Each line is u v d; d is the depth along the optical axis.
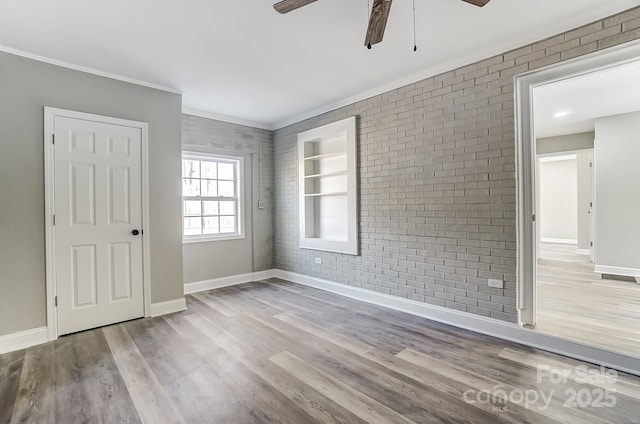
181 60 2.79
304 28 2.31
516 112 2.53
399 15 2.16
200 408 1.73
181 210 3.49
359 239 3.79
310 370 2.13
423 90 3.10
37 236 2.63
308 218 4.59
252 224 4.87
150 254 3.26
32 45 2.48
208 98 3.78
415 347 2.47
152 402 1.79
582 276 4.48
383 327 2.89
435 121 3.02
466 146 2.81
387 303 3.48
